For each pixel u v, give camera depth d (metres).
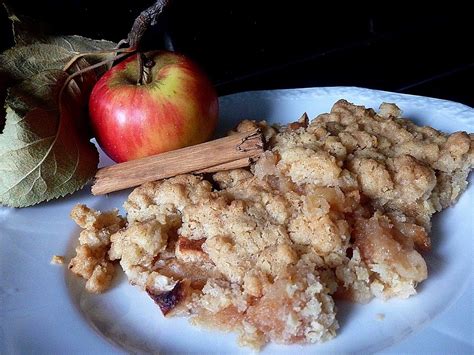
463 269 0.19
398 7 0.42
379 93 0.27
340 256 0.18
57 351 0.17
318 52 0.41
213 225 0.19
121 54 0.24
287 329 0.17
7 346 0.17
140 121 0.23
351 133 0.21
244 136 0.22
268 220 0.19
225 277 0.18
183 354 0.17
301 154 0.20
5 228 0.22
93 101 0.24
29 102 0.22
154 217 0.20
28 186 0.22
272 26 0.40
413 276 0.18
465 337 0.17
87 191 0.24
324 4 0.40
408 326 0.17
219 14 0.38
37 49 0.25
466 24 0.43
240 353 0.17
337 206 0.19
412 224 0.19
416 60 0.40
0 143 0.22
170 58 0.24
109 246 0.20
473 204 0.21
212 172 0.22
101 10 0.34
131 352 0.17
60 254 0.21
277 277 0.17
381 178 0.20
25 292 0.19
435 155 0.21
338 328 0.17
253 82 0.38
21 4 0.32
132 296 0.19
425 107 0.26
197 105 0.23
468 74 0.39
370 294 0.18
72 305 0.19
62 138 0.23
